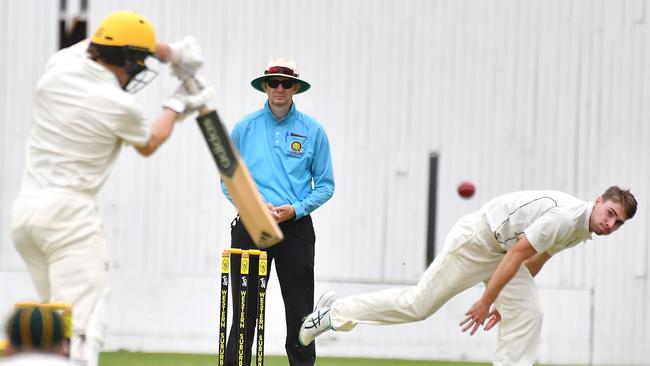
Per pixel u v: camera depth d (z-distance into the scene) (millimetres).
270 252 20062
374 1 26969
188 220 26781
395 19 27047
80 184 13992
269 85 20250
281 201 20031
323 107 26953
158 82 26266
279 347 26875
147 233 26703
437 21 27125
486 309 17219
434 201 27250
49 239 13891
